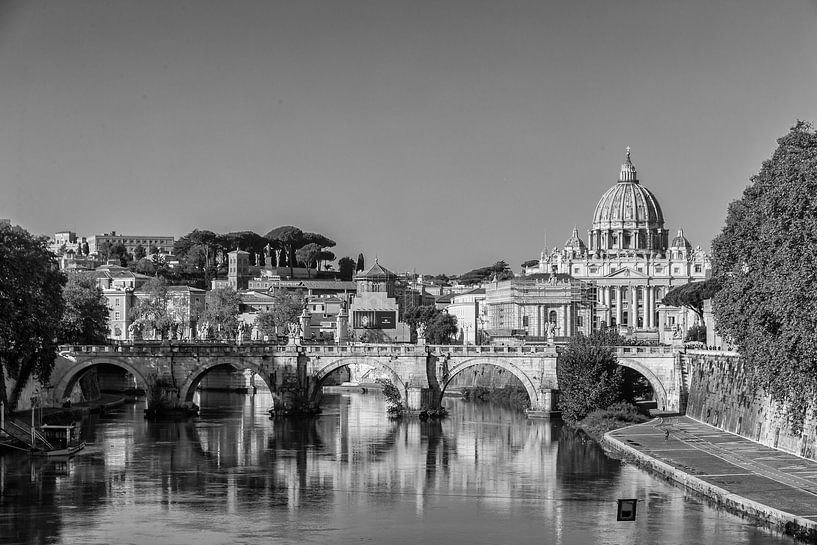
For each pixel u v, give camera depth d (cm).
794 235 14475
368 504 15550
